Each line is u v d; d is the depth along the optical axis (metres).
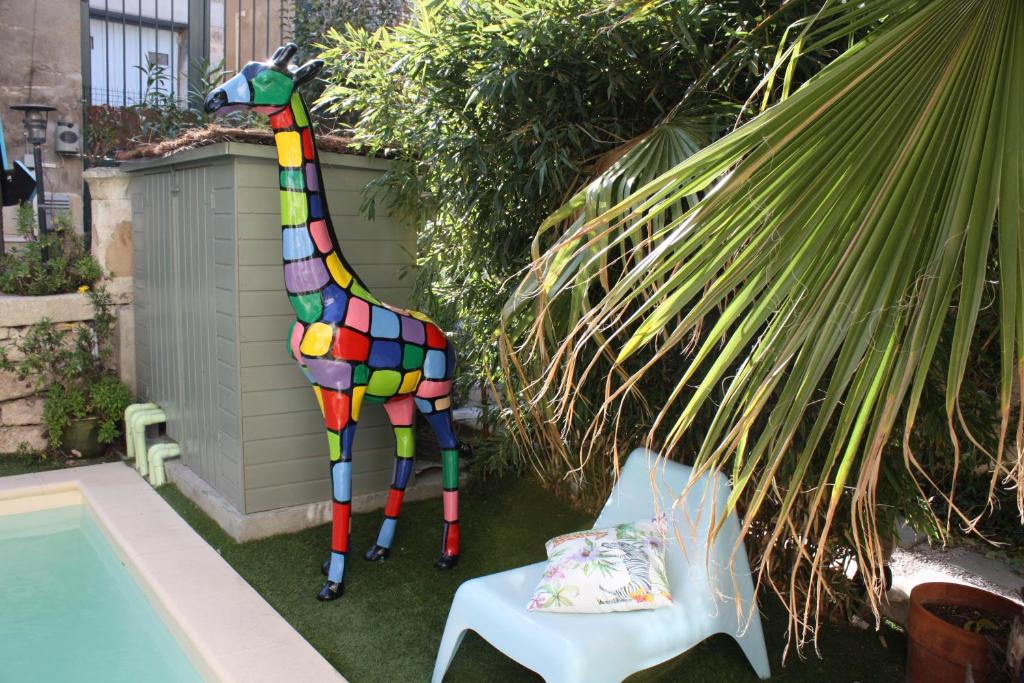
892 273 1.25
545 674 2.12
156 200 4.45
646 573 2.34
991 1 1.34
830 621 2.97
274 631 2.80
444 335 3.37
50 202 6.45
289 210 2.95
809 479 2.57
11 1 6.45
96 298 4.97
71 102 6.78
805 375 1.25
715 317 2.40
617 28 2.39
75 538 4.12
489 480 4.34
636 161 2.16
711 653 2.76
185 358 4.18
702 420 2.63
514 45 2.51
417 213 3.77
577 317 1.87
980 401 2.47
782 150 1.36
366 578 3.30
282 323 3.64
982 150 1.26
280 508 3.74
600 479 3.64
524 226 2.99
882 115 1.37
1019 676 2.12
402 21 5.54
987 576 3.30
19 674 2.78
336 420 3.03
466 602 2.40
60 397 4.82
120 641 3.05
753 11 2.34
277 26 7.42
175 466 4.36
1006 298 1.16
